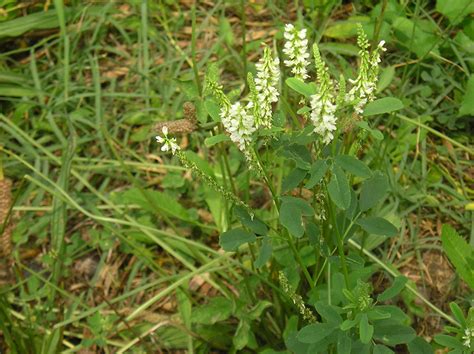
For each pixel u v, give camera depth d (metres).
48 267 0.53
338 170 0.31
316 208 0.39
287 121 0.55
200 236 0.54
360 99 0.30
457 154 0.58
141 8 0.69
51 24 0.69
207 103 0.33
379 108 0.30
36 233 0.55
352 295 0.32
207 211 0.56
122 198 0.56
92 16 0.70
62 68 0.67
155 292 0.51
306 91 0.30
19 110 0.62
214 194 0.54
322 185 0.35
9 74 0.65
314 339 0.33
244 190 0.54
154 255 0.53
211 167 0.56
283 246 0.46
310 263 0.46
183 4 0.72
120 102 0.65
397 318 0.32
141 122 0.62
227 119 0.30
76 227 0.56
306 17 0.69
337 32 0.65
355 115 0.31
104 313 0.50
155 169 0.59
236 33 0.69
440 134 0.54
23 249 0.55
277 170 0.54
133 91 0.66
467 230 0.53
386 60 0.64
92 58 0.67
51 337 0.46
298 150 0.34
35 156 0.59
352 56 0.66
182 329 0.46
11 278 0.49
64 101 0.62
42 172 0.59
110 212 0.57
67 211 0.56
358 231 0.50
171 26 0.71
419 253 0.52
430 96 0.61
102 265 0.53
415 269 0.51
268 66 0.29
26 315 0.49
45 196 0.58
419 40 0.61
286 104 0.41
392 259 0.51
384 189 0.36
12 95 0.64
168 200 0.53
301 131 0.33
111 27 0.71
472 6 0.61
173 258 0.53
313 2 0.67
